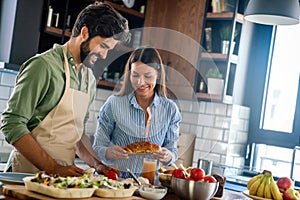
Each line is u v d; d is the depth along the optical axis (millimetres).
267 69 5750
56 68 2732
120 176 2898
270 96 5754
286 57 5688
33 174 2641
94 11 2734
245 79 5773
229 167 5043
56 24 4969
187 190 2564
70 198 2227
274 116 5703
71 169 2643
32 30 4625
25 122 2662
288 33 5691
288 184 3162
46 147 2758
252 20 4328
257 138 5699
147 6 5746
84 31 2750
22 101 2635
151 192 2490
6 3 4547
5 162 4355
